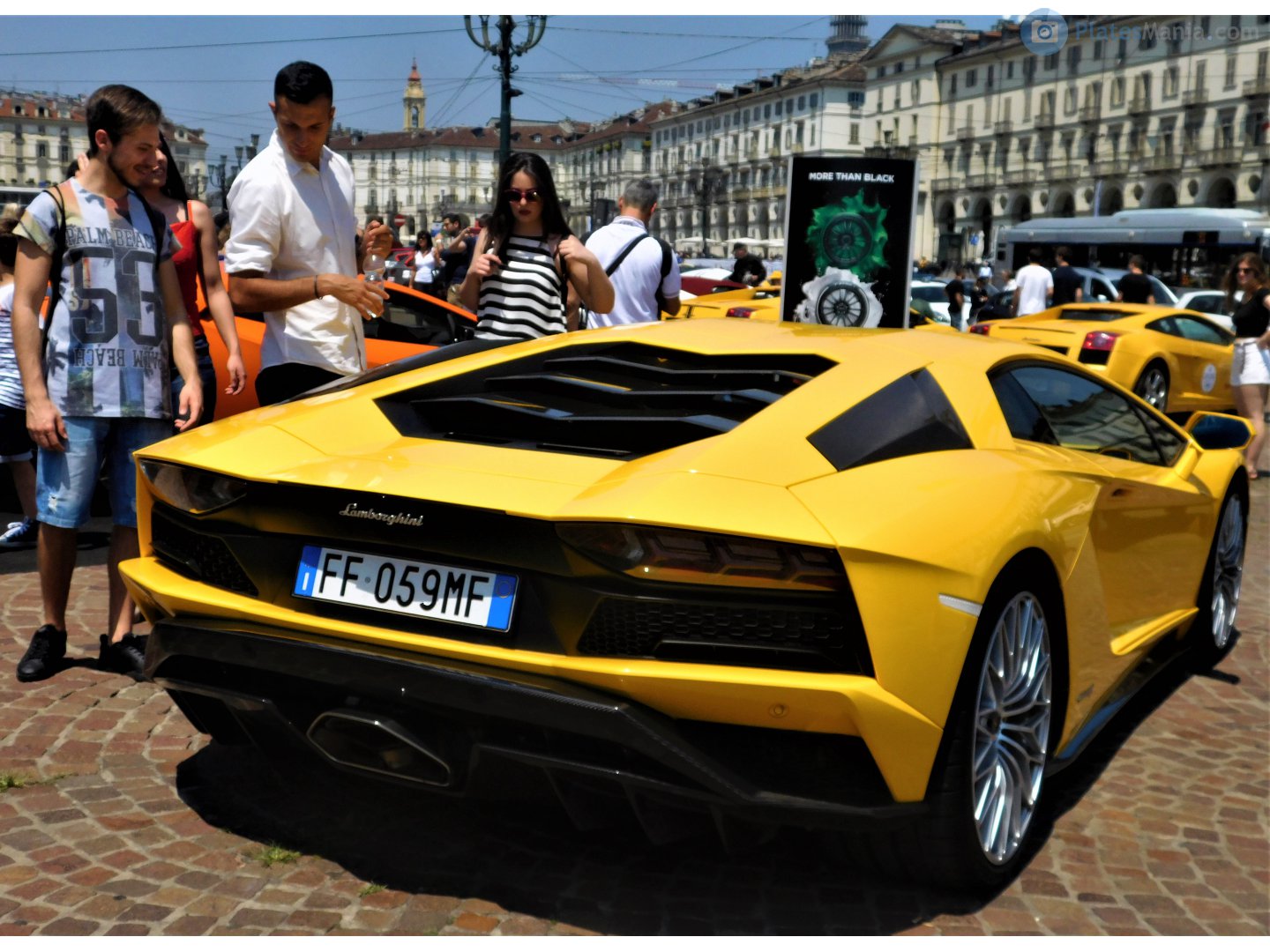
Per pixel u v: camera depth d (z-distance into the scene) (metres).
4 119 141.25
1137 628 3.54
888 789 2.23
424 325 6.78
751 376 2.79
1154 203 73.44
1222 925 2.46
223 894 2.40
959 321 21.41
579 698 2.15
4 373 5.26
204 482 2.55
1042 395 3.20
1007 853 2.55
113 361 3.56
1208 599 4.11
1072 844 2.82
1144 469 3.55
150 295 3.62
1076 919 2.45
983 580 2.32
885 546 2.17
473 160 168.50
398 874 2.51
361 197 175.00
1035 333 10.77
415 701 2.24
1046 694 2.71
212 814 2.75
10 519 5.99
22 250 3.47
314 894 2.41
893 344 3.00
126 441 3.68
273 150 3.91
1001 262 28.56
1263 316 8.24
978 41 89.69
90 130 3.50
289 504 2.44
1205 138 69.50
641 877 2.53
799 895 2.48
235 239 3.84
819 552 2.13
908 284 7.88
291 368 4.02
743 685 2.12
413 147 168.88
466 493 2.29
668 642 2.17
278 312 3.98
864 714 2.14
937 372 2.86
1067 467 2.88
